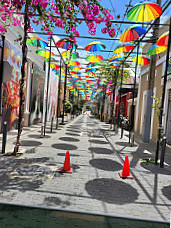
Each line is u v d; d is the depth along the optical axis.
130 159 6.68
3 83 9.00
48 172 4.58
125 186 4.16
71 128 15.84
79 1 4.09
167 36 6.77
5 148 6.66
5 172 4.35
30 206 1.88
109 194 3.65
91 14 4.26
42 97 17.36
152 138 11.98
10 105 10.12
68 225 1.86
